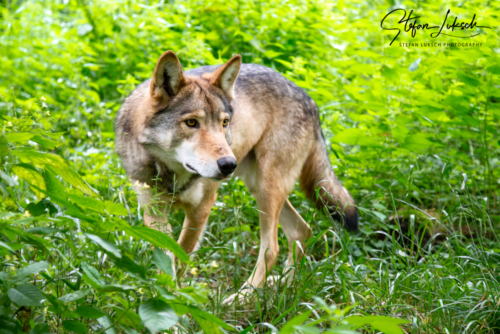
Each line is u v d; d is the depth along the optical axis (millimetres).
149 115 4578
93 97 7426
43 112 3939
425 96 6082
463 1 7766
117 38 8766
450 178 6512
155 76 4441
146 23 8898
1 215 2502
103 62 8719
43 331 2568
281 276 4301
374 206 5547
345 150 7184
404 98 6375
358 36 8742
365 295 4184
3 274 2523
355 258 5461
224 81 4746
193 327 3639
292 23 8570
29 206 3057
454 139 7496
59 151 6695
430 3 7961
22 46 9266
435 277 4352
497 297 3922
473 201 5172
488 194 6586
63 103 8172
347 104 7145
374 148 6238
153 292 3207
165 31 8547
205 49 7406
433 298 4234
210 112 4488
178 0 9422
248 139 5336
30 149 2857
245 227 5066
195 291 2572
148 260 3857
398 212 6234
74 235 3527
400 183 6305
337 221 5535
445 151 7312
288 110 5621
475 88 6059
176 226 5941
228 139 4797
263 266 5191
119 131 5004
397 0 9797
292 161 5664
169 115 4496
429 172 6945
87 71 8750
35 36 9883
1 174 2533
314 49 7840
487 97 5945
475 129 6910
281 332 2275
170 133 4488
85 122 7258
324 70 7594
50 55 8891
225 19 8961
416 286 4398
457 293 4188
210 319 2525
